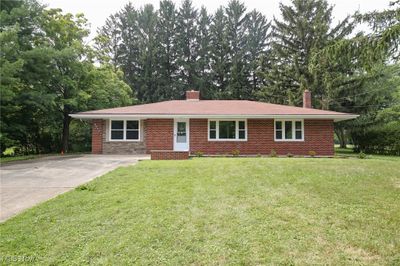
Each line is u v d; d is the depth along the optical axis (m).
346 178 7.25
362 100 24.77
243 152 16.62
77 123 24.39
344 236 3.94
